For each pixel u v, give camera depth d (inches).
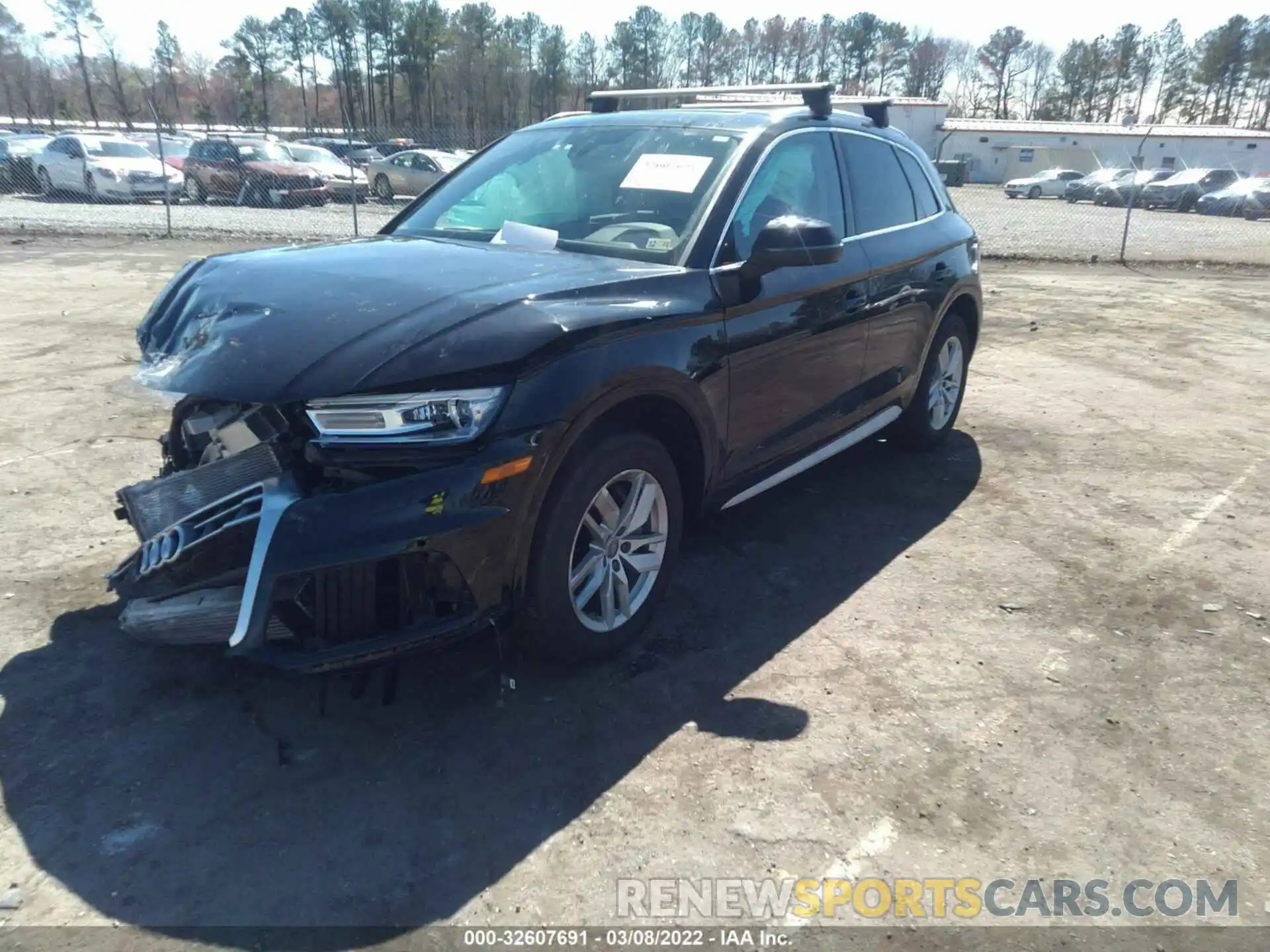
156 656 131.9
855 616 147.9
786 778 109.7
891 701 125.3
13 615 141.0
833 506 192.5
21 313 360.2
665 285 131.6
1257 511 192.9
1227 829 103.4
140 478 193.6
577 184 157.3
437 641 109.0
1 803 103.7
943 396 223.3
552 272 127.2
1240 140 2130.9
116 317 355.9
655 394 125.7
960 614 149.2
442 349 106.4
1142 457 225.1
